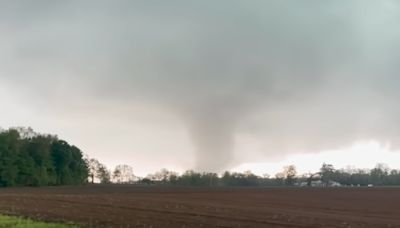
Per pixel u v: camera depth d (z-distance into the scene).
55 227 30.83
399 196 97.56
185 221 39.84
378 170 197.88
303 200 84.56
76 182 159.88
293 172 195.62
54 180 149.25
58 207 51.50
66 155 154.12
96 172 192.00
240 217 45.69
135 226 34.84
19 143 139.25
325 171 199.25
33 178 140.50
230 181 185.25
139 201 66.75
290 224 41.09
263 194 100.00
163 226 35.69
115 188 119.50
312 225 41.03
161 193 97.00
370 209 67.44
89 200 65.50
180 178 184.12
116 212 46.72
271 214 51.47
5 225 31.28
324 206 71.31
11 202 58.53
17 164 137.75
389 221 48.75
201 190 113.69
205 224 38.12
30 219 36.81
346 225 42.50
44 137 149.12
